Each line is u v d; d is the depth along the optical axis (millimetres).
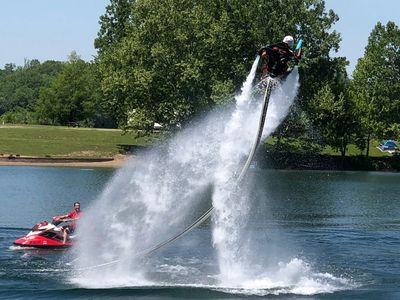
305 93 112875
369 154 139375
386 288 30656
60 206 57406
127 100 110625
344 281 31906
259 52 24875
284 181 93000
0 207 56469
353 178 103562
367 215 58875
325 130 115938
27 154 116312
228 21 107125
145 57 107938
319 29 111000
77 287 29641
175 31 105812
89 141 134250
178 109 106188
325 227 50281
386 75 139125
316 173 110938
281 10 111500
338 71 116812
